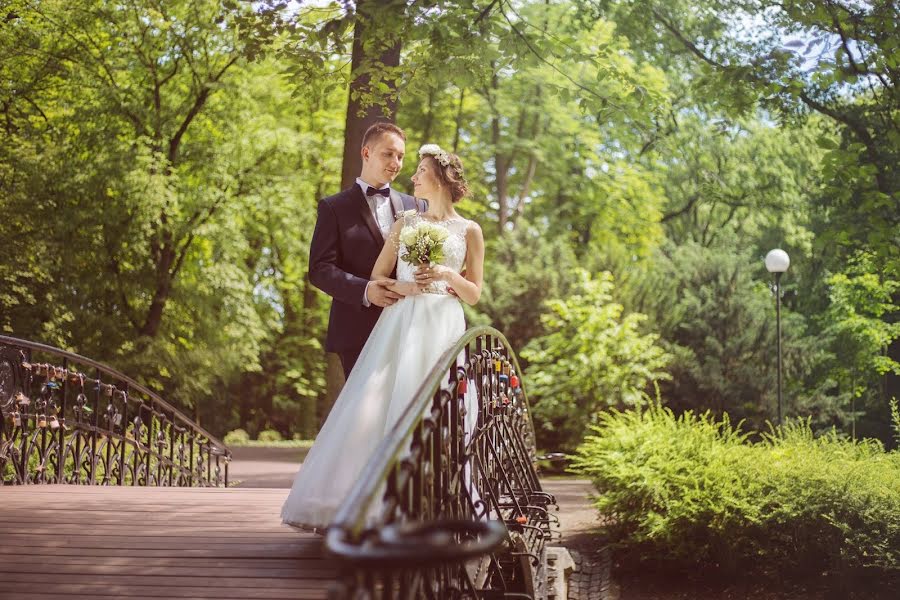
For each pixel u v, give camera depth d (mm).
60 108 17922
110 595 3488
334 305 4758
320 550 4055
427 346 4164
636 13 10070
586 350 16219
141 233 17672
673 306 17672
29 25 16328
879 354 21109
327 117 22547
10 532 4414
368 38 7762
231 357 19219
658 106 9305
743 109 9125
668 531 8836
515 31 8219
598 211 25375
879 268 9609
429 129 25109
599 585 8820
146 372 17938
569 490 13992
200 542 4219
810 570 8453
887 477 8508
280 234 21203
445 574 3631
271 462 17781
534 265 18266
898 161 9219
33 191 16109
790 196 17188
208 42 18203
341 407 4164
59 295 16766
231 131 18859
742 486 8875
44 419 7039
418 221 4398
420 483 3006
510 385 5816
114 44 18234
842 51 8648
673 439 9734
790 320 17641
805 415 17031
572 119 23562
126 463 8492
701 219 26016
